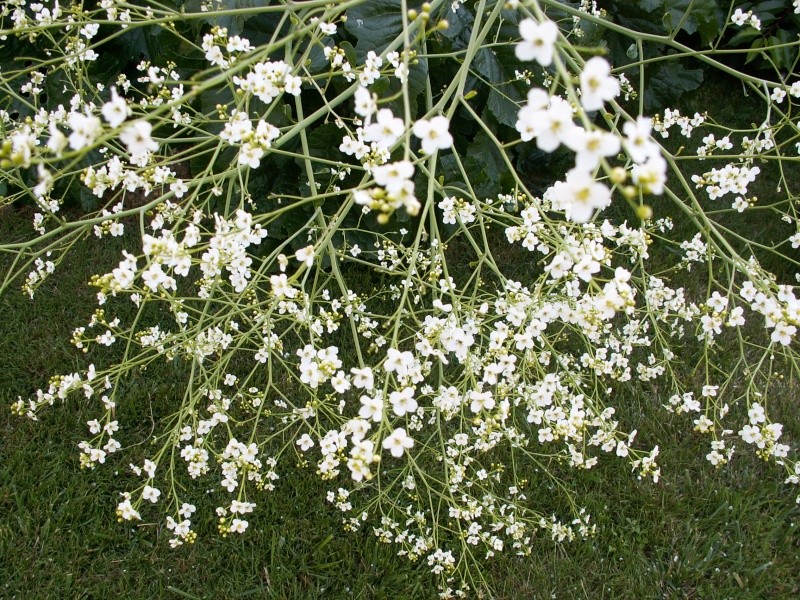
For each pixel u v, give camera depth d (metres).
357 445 1.43
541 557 2.53
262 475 2.50
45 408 2.79
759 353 3.20
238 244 1.83
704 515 2.68
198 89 1.50
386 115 1.30
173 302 1.89
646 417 2.94
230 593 2.38
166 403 2.86
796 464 1.99
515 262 3.50
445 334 1.71
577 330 2.32
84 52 2.32
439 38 2.86
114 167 1.95
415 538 2.52
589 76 0.93
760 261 3.66
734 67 4.75
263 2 2.70
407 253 2.40
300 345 3.07
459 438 2.03
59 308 3.14
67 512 2.49
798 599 2.45
